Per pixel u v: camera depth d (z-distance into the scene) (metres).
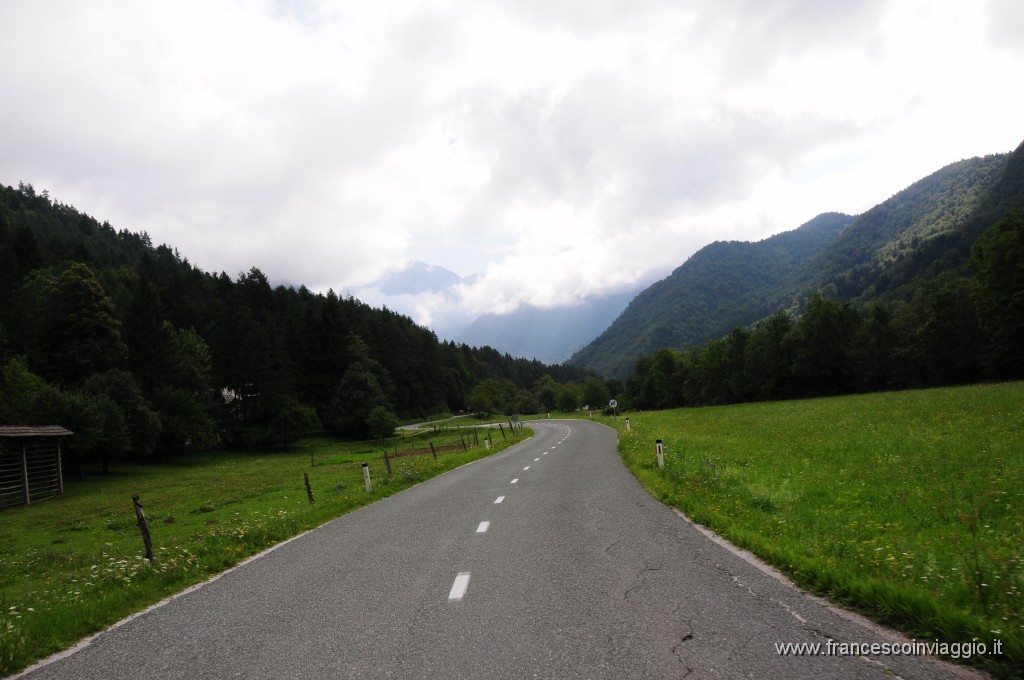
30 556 14.80
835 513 10.30
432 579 7.37
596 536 9.37
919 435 20.30
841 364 88.94
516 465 24.62
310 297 164.50
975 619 4.61
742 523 9.55
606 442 35.88
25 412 45.06
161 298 111.88
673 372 134.00
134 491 36.56
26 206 184.75
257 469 48.62
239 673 4.86
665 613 5.54
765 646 4.64
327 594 7.08
